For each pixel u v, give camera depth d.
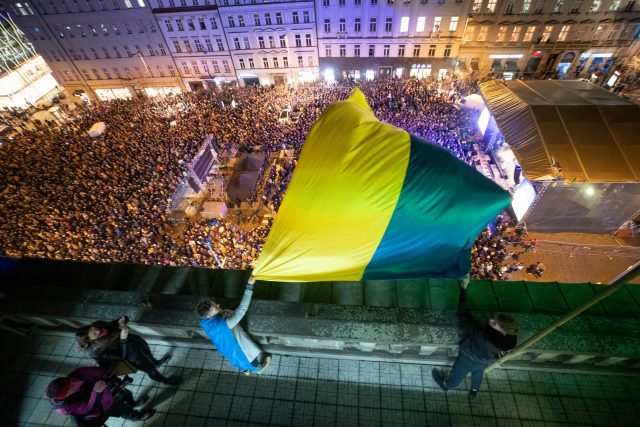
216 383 5.02
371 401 4.70
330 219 3.80
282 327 4.45
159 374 4.86
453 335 4.17
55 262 5.80
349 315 4.48
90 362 5.45
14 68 56.72
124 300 4.99
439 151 4.01
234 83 51.66
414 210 3.77
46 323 5.68
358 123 4.14
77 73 53.28
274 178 31.17
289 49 46.16
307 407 4.71
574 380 4.65
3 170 33.91
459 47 41.56
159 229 25.58
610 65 40.47
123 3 44.59
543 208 21.97
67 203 28.25
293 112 39.03
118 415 4.36
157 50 49.22
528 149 21.61
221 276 5.28
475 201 3.76
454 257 4.09
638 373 4.50
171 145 35.25
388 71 45.59
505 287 4.78
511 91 26.44
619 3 35.59
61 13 46.34
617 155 19.98
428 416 4.54
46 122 48.44
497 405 4.55
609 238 22.66
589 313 4.40
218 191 30.25
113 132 39.72
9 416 5.03
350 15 41.38
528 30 38.94
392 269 4.00
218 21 44.88
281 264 3.86
